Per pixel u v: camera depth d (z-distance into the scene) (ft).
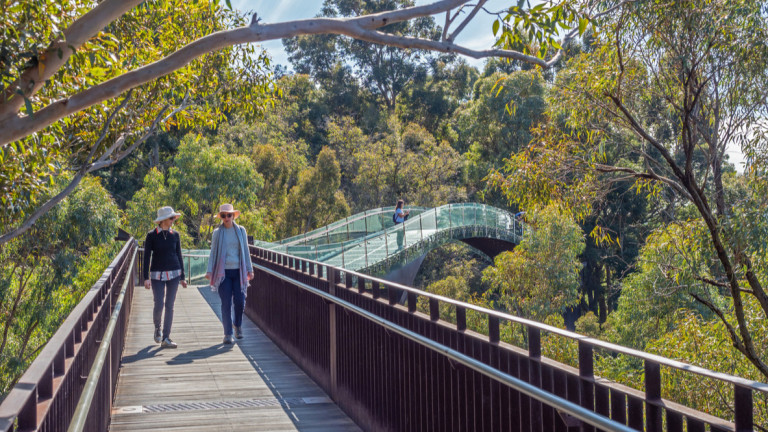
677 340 43.55
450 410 13.57
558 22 14.34
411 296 15.43
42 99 20.01
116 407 20.34
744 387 6.61
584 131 41.22
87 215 65.77
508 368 11.04
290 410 20.25
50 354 7.97
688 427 7.24
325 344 22.36
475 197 167.84
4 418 5.57
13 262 68.74
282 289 29.58
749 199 33.65
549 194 41.57
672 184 39.34
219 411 20.01
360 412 18.74
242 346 30.27
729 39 33.83
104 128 29.66
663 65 36.47
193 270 64.75
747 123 35.55
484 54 13.93
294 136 189.88
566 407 8.94
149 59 31.01
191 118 36.24
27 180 25.99
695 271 37.93
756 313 40.81
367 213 91.04
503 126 158.81
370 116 205.77
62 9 19.25
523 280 101.76
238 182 106.22
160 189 106.42
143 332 33.91
